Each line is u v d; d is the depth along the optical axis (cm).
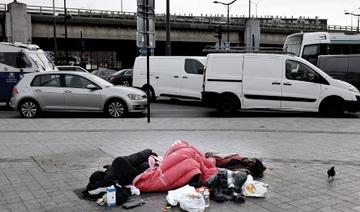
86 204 498
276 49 1437
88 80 1364
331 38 2378
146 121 1203
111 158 720
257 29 5878
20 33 4681
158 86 1825
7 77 1656
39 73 1373
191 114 1440
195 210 470
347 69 1653
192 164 546
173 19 5734
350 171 639
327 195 529
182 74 1762
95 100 1346
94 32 5241
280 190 548
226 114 1380
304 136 945
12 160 707
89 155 743
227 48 1432
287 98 1329
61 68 2325
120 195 497
